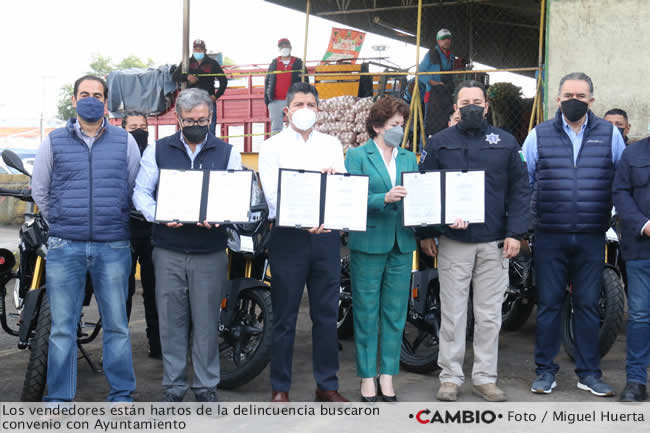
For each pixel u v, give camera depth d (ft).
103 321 12.26
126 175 12.28
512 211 13.35
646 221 13.02
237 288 13.97
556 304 14.05
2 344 18.20
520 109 29.76
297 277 12.50
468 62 30.89
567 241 13.74
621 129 19.42
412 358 15.57
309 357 16.99
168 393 12.47
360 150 13.43
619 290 15.58
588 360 14.02
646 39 22.79
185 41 31.50
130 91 34.01
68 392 12.10
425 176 12.99
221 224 12.30
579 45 23.48
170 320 12.39
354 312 13.33
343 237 21.47
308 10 30.50
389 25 38.99
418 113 27.22
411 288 15.43
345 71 30.22
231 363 15.57
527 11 37.73
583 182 13.61
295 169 12.35
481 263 13.47
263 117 38.19
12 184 60.13
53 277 11.89
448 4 36.17
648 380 14.85
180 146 12.42
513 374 15.44
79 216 11.84
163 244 12.25
